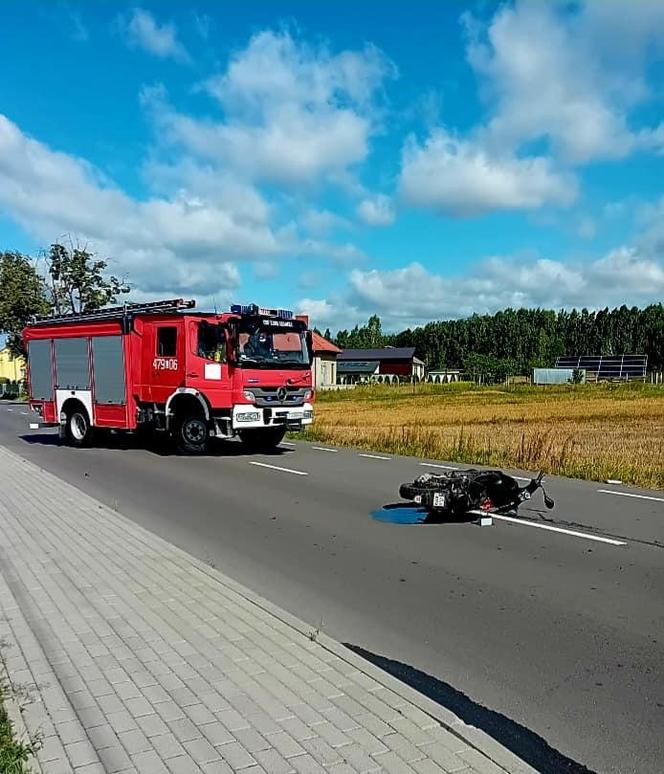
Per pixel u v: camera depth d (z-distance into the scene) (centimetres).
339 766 325
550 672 446
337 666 440
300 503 1029
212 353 1566
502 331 14700
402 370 11500
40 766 324
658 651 479
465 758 334
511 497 950
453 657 471
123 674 426
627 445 1997
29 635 492
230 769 323
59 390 1897
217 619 527
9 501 1021
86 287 5481
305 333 1691
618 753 351
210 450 1762
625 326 14112
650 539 800
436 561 707
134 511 968
